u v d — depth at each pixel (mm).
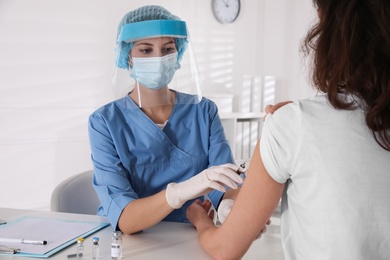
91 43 3287
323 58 707
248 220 789
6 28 2918
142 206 1149
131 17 1391
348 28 670
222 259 857
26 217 1303
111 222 1201
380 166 657
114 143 1369
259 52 4367
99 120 1390
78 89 3258
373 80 660
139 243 1077
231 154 1512
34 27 3027
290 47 4391
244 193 791
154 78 1359
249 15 4270
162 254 993
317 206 681
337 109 688
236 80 4250
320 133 683
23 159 3047
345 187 658
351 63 672
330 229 667
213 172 1044
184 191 1077
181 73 1482
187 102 1497
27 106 3037
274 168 727
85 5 3229
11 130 2988
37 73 3064
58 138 3193
